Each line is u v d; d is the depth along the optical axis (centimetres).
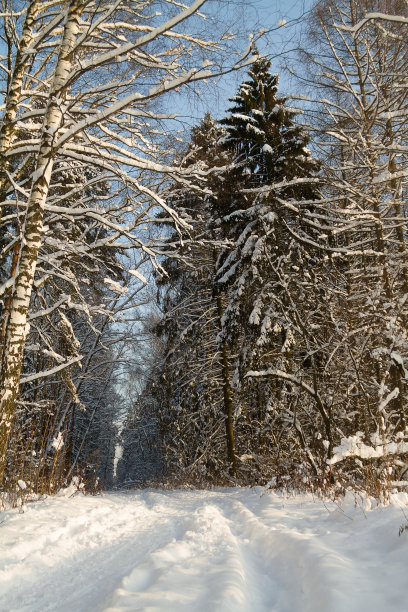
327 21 866
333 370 1103
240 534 441
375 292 905
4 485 739
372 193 966
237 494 873
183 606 219
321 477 634
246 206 1267
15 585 309
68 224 902
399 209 1029
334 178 996
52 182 956
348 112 988
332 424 788
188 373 1670
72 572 340
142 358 1827
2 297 712
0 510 593
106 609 221
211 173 806
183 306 1745
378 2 838
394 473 634
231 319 1283
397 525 330
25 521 488
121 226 735
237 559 308
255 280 1188
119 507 652
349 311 1001
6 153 695
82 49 711
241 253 1223
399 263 974
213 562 307
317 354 1078
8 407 545
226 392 1466
